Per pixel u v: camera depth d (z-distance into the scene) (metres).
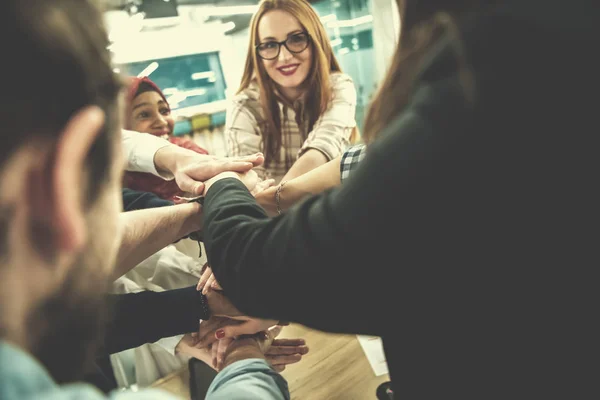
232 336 0.77
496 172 0.27
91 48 0.21
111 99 0.23
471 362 0.33
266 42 1.43
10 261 0.19
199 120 2.35
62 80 0.19
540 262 0.29
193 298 0.75
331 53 1.53
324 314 0.35
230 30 2.43
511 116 0.27
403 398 0.38
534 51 0.26
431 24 0.33
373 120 0.39
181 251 1.08
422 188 0.29
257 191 0.90
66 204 0.19
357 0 2.44
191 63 2.29
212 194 0.56
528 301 0.30
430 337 0.34
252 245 0.39
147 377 0.92
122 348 0.71
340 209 0.32
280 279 0.36
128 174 1.08
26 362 0.18
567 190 0.27
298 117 1.54
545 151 0.27
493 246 0.29
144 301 0.73
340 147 1.41
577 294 0.28
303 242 0.34
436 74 0.30
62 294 0.22
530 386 0.31
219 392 0.57
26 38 0.18
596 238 0.27
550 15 0.27
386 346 0.37
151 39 2.07
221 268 0.43
